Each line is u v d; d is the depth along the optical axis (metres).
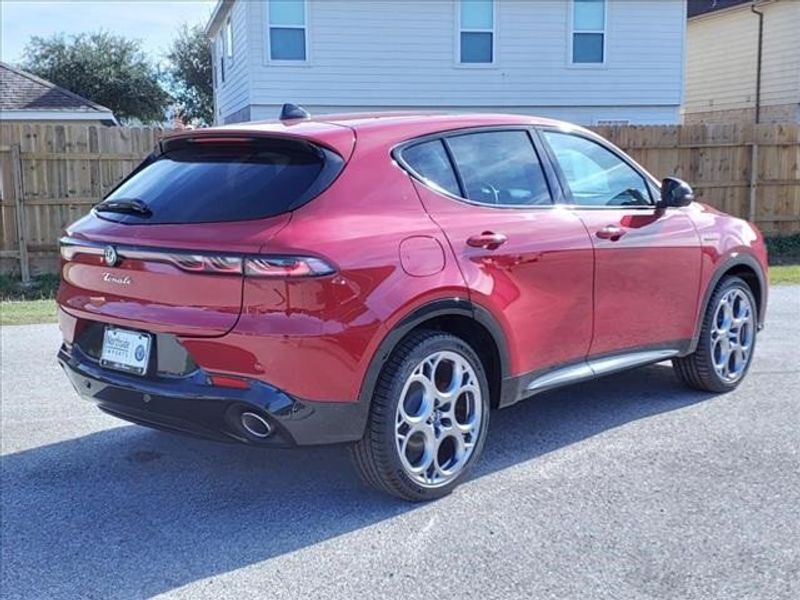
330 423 3.49
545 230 4.27
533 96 19.95
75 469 4.39
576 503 3.84
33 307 9.53
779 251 13.82
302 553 3.42
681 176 13.96
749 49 25.27
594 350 4.62
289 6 18.45
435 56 19.30
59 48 37.00
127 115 38.91
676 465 4.27
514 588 3.11
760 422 4.91
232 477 4.27
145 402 3.64
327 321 3.37
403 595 3.08
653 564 3.26
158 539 3.58
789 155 14.17
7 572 3.30
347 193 3.62
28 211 11.48
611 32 20.08
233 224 3.48
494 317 3.99
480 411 4.05
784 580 3.13
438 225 3.84
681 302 5.09
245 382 3.38
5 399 5.67
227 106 23.16
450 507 3.83
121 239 3.69
